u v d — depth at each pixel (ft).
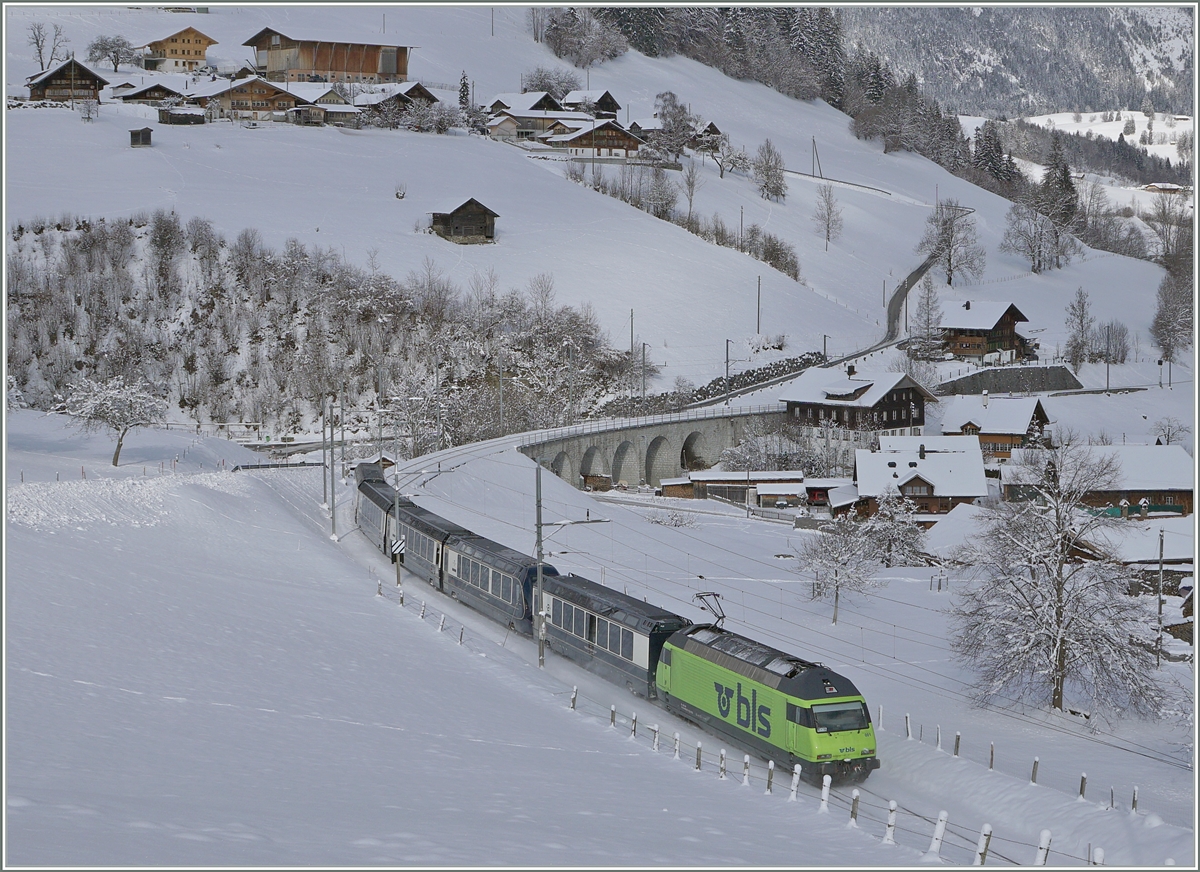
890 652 224.12
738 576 283.79
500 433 439.63
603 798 107.96
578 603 188.34
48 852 67.15
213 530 234.79
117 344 476.54
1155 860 109.70
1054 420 536.42
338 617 190.49
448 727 135.85
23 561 174.60
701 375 561.84
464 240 630.33
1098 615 190.60
